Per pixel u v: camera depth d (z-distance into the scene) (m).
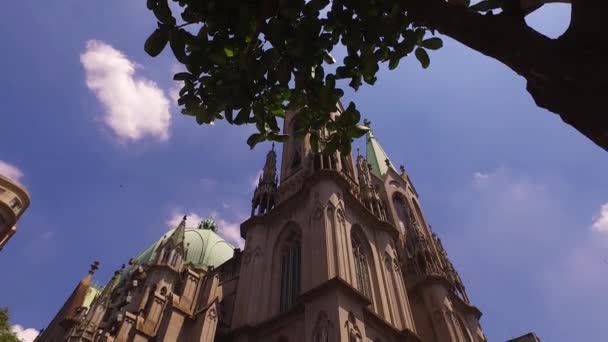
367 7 7.35
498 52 4.27
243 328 31.73
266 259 38.31
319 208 35.41
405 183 64.56
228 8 7.17
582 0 3.60
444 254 53.69
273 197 45.47
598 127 3.64
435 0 4.88
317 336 26.28
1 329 39.12
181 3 7.40
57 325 58.28
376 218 42.44
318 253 31.81
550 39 3.89
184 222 56.75
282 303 33.91
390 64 7.77
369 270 36.91
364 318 29.72
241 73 7.29
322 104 8.16
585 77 3.59
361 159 53.97
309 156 45.09
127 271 67.06
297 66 7.34
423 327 41.03
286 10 6.69
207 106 7.80
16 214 72.19
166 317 31.97
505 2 4.32
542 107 4.09
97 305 47.50
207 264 69.62
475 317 46.00
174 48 7.16
